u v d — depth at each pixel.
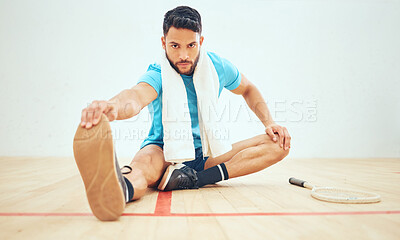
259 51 4.61
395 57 4.71
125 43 4.48
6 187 1.75
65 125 4.39
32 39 4.38
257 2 4.61
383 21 4.70
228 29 4.59
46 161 3.58
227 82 1.78
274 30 4.61
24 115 4.35
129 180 1.25
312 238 0.84
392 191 1.62
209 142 1.61
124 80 4.48
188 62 1.52
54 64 4.39
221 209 1.17
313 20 4.64
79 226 0.96
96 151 0.92
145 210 1.16
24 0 4.38
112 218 1.01
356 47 4.67
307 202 1.30
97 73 4.45
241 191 1.57
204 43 4.58
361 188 1.72
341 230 0.91
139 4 4.50
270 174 2.44
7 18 4.36
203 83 1.62
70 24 4.42
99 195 0.97
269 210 1.16
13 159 3.86
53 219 1.04
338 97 4.64
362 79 4.66
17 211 1.16
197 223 0.99
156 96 1.51
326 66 4.65
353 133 4.64
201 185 1.63
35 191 1.61
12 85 4.34
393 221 1.01
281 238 0.84
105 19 4.46
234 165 1.63
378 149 4.67
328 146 4.62
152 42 4.51
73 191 1.61
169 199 1.36
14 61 4.35
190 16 1.45
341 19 4.66
